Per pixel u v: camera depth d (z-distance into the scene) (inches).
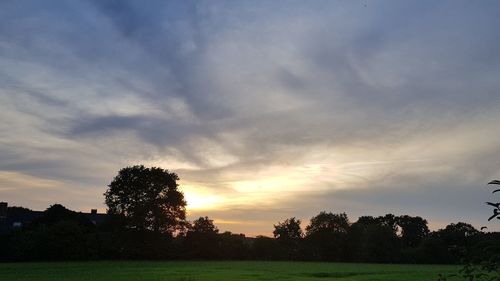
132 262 3698.3
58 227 3708.2
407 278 2279.8
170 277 2010.3
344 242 5032.0
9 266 2957.7
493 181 180.1
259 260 4852.4
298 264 3853.3
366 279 2187.5
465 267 184.7
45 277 2007.9
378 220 6171.3
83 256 3769.7
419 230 5974.4
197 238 4522.6
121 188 4128.9
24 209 5113.2
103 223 4195.4
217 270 2630.4
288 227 5201.8
